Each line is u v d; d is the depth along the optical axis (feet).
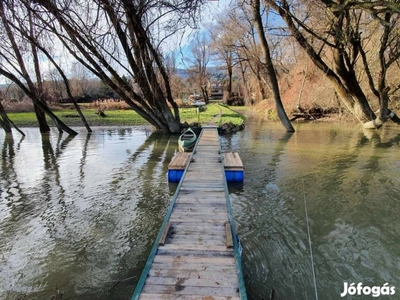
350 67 43.88
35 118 83.61
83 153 39.50
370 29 42.16
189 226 13.82
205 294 9.12
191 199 17.40
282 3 36.78
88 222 18.07
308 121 71.87
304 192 22.13
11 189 24.67
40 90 56.39
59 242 15.80
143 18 23.31
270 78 51.83
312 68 76.95
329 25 37.17
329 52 70.54
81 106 116.06
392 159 31.48
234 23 80.38
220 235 12.91
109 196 22.38
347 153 35.12
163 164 32.01
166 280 9.80
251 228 16.70
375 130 50.78
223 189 19.19
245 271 12.89
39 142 50.01
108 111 105.70
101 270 13.30
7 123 61.77
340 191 22.20
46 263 13.93
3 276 13.04
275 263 13.47
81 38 29.07
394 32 38.24
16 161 35.29
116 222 17.95
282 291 11.68
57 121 58.39
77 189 24.21
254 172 27.68
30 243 15.76
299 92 82.33
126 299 11.46
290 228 16.63
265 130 58.39
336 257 13.88
